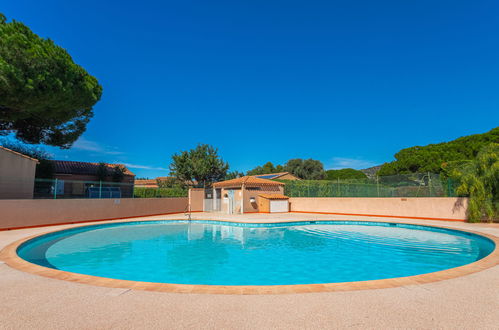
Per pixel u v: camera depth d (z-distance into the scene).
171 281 6.18
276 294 3.88
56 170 23.66
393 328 2.90
